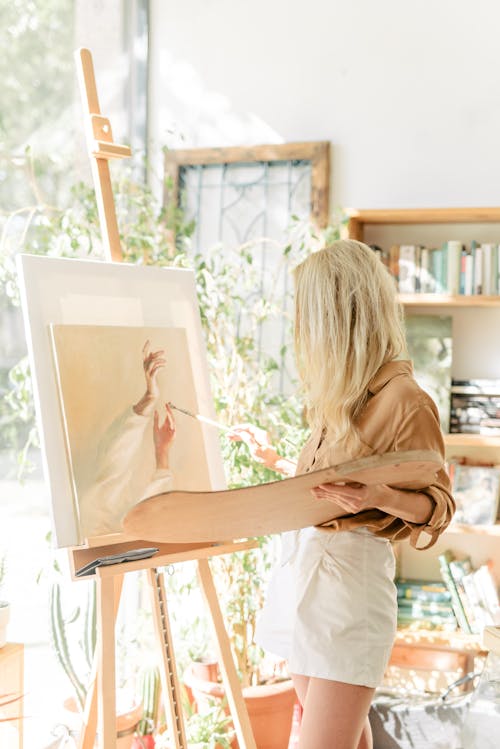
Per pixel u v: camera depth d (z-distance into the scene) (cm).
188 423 227
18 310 276
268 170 371
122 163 356
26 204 283
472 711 228
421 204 357
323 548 197
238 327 359
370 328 193
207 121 378
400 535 197
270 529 179
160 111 382
